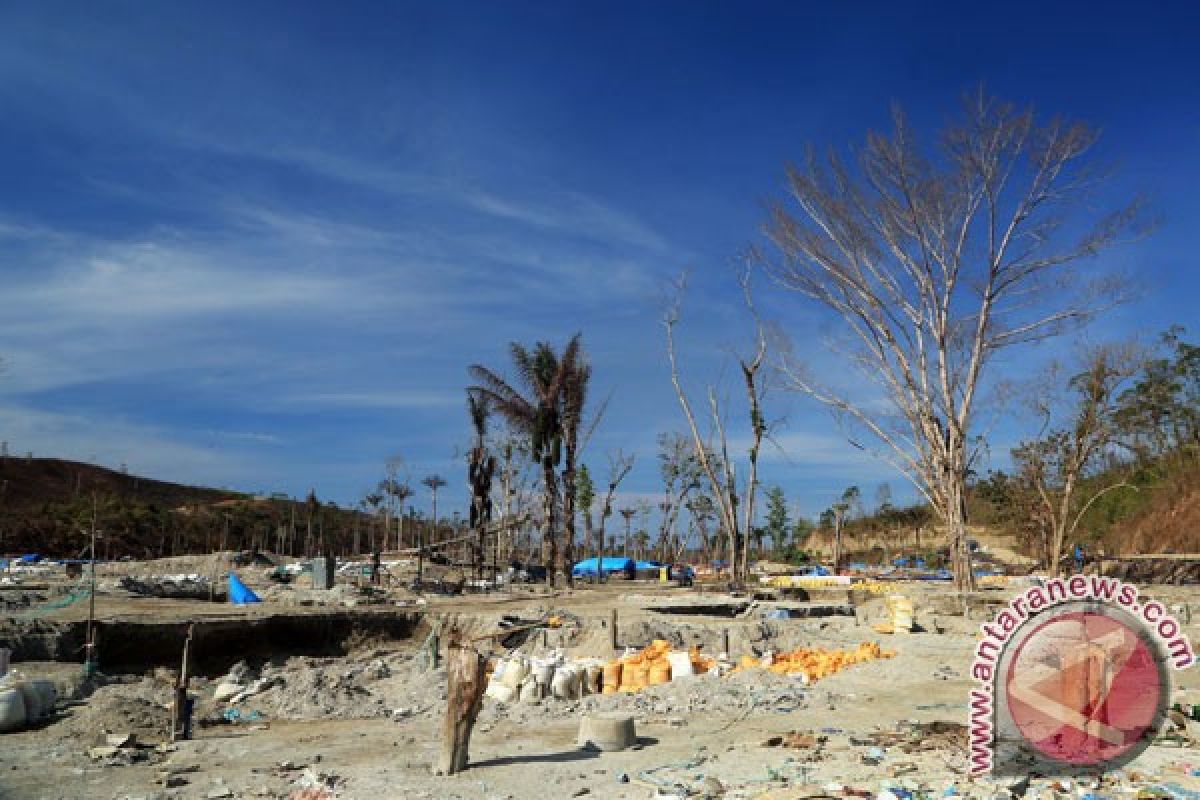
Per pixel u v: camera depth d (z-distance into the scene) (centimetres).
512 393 4419
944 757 1034
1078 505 7075
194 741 1314
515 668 1630
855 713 1420
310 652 2528
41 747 1245
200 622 2291
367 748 1258
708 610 3198
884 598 3609
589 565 6138
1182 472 6131
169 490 11912
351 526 9956
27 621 2067
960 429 3797
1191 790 841
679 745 1199
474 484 4922
